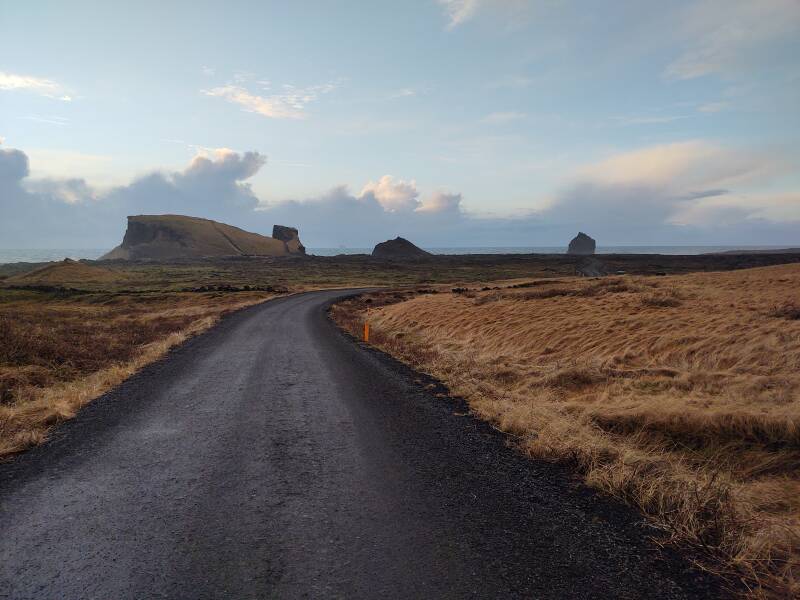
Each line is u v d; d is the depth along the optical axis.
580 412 7.58
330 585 3.18
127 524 4.08
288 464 5.68
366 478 5.25
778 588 3.23
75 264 119.31
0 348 12.02
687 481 4.77
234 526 4.06
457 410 8.56
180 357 14.44
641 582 3.29
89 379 10.75
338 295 54.00
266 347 16.88
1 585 3.16
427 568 3.42
